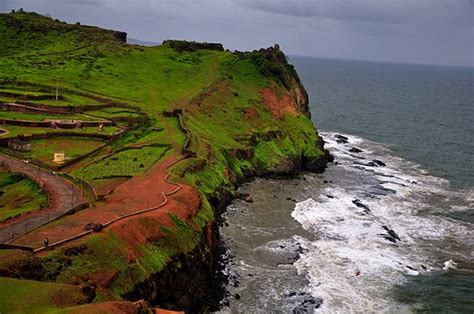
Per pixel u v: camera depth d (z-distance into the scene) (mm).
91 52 166625
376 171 121750
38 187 66312
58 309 35500
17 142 83812
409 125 195875
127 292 46000
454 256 72375
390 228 81812
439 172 124688
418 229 82625
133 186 68875
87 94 124938
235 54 176750
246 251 68812
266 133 121312
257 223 79438
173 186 69938
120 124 105750
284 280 61312
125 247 50000
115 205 59438
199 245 60312
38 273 41625
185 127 104250
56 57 159250
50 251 44656
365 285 61469
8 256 41656
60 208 57469
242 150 108312
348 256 69125
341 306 56188
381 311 55875
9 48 168625
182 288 54625
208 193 79375
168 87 146125
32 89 124062
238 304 55688
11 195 64438
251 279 61219
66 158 80625
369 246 73062
